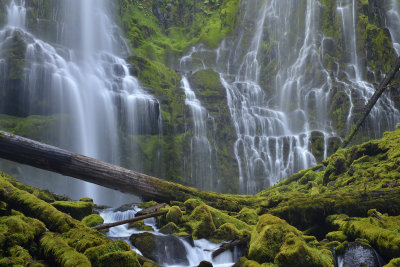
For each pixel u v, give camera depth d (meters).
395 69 11.86
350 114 18.41
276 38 23.72
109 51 22.02
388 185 7.36
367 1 21.30
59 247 4.47
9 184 6.53
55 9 20.81
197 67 23.83
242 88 21.73
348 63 20.55
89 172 7.83
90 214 7.72
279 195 8.34
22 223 4.89
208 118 19.03
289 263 4.87
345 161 9.64
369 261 5.09
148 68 19.30
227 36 25.17
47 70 15.54
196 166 17.91
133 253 4.51
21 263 4.06
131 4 25.30
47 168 7.60
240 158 19.02
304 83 21.03
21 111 14.80
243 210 8.55
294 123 20.48
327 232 7.00
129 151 16.84
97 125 16.45
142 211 7.99
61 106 15.70
